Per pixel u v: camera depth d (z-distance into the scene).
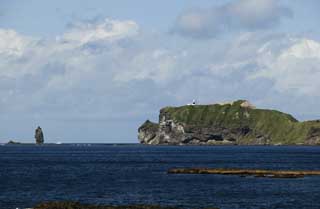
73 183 176.25
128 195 142.00
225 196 140.62
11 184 171.50
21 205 120.88
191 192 149.25
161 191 151.50
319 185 169.88
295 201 131.62
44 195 141.00
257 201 131.25
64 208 103.94
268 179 191.75
